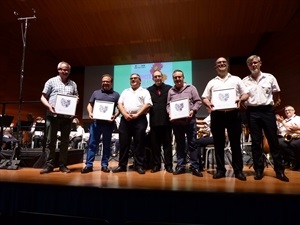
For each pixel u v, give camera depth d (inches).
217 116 106.3
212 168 144.2
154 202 74.8
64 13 253.1
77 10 249.1
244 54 326.3
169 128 129.2
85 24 269.9
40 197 83.7
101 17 258.8
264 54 301.9
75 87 130.4
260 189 75.1
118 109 129.0
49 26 272.4
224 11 242.5
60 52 337.7
